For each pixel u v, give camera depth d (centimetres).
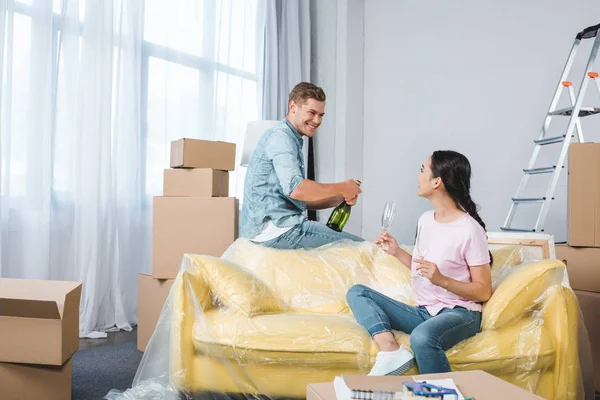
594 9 380
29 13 290
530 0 407
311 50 501
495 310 179
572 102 352
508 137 416
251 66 436
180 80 378
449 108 448
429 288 190
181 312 187
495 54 424
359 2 497
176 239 279
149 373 196
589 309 241
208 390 185
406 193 474
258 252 232
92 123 316
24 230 291
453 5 448
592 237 250
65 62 308
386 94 487
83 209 314
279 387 181
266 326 184
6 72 280
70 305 196
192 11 386
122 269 342
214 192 285
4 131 281
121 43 337
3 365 193
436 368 163
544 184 394
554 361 179
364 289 192
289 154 234
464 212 190
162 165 366
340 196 255
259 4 442
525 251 222
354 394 117
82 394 216
